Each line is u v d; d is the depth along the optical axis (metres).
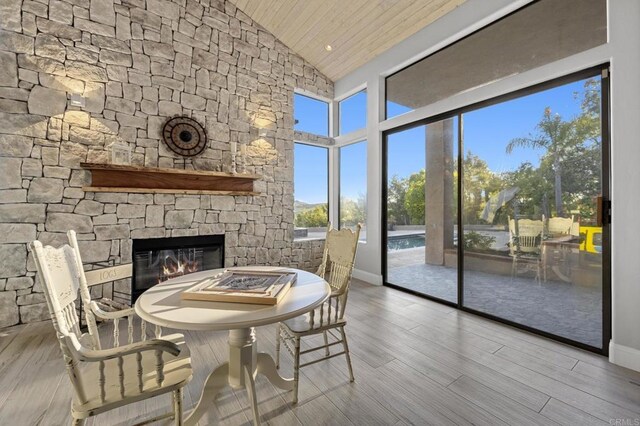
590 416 1.56
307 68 4.73
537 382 1.86
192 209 3.63
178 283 1.63
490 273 2.92
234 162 3.80
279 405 1.66
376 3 3.33
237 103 4.01
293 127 4.57
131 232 3.23
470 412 1.60
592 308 2.26
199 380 1.90
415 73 3.71
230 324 1.10
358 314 3.05
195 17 3.68
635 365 1.96
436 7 3.16
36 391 1.75
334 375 1.95
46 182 2.80
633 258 1.98
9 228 2.66
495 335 2.55
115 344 1.50
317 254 4.75
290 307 1.27
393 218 4.05
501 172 2.83
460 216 3.19
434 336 2.53
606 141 2.17
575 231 2.34
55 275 1.19
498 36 2.83
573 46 2.33
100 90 3.07
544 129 2.52
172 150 3.48
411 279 3.78
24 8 2.69
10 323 2.67
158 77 3.41
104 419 1.53
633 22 1.97
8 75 2.63
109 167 2.96
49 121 2.81
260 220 4.21
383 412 1.60
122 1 3.19
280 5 3.79
